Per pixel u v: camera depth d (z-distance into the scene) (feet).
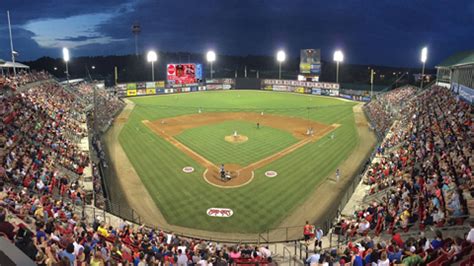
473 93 136.56
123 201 91.30
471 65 150.41
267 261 53.31
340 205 86.94
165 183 103.24
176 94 332.19
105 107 214.28
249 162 121.90
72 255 33.63
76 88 237.66
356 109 238.07
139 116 210.79
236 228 78.43
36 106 133.90
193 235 75.10
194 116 212.02
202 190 98.22
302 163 120.57
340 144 145.07
